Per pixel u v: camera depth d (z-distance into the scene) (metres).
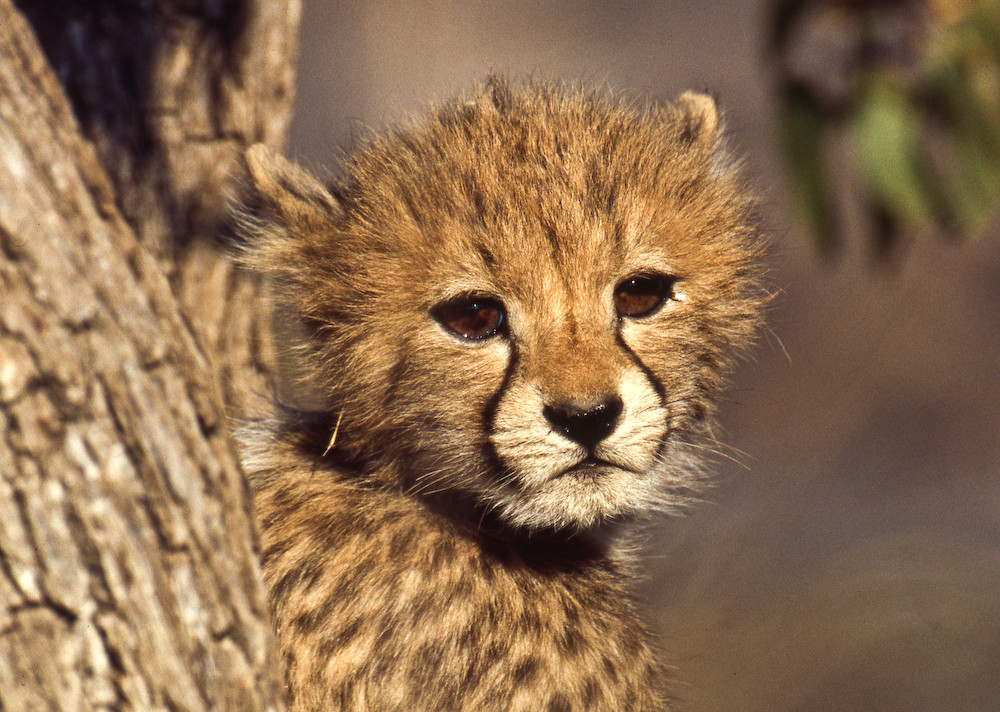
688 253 6.47
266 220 6.81
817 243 10.38
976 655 12.34
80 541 4.28
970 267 23.09
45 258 4.28
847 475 17.59
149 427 4.51
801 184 10.23
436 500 6.43
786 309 21.58
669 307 6.42
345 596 5.95
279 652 5.70
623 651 6.56
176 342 4.73
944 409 19.73
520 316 6.08
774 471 17.36
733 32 30.52
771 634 12.54
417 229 6.20
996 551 14.62
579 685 6.24
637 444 6.14
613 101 7.45
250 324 7.84
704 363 6.74
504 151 6.43
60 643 4.24
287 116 8.28
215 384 4.97
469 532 6.39
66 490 4.26
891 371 20.41
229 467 4.90
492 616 6.16
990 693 11.86
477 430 6.17
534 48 28.66
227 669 4.70
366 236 6.38
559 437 5.97
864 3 9.98
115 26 7.34
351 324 6.40
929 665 12.10
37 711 4.22
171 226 7.52
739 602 13.20
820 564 14.08
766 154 20.44
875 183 9.97
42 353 4.23
